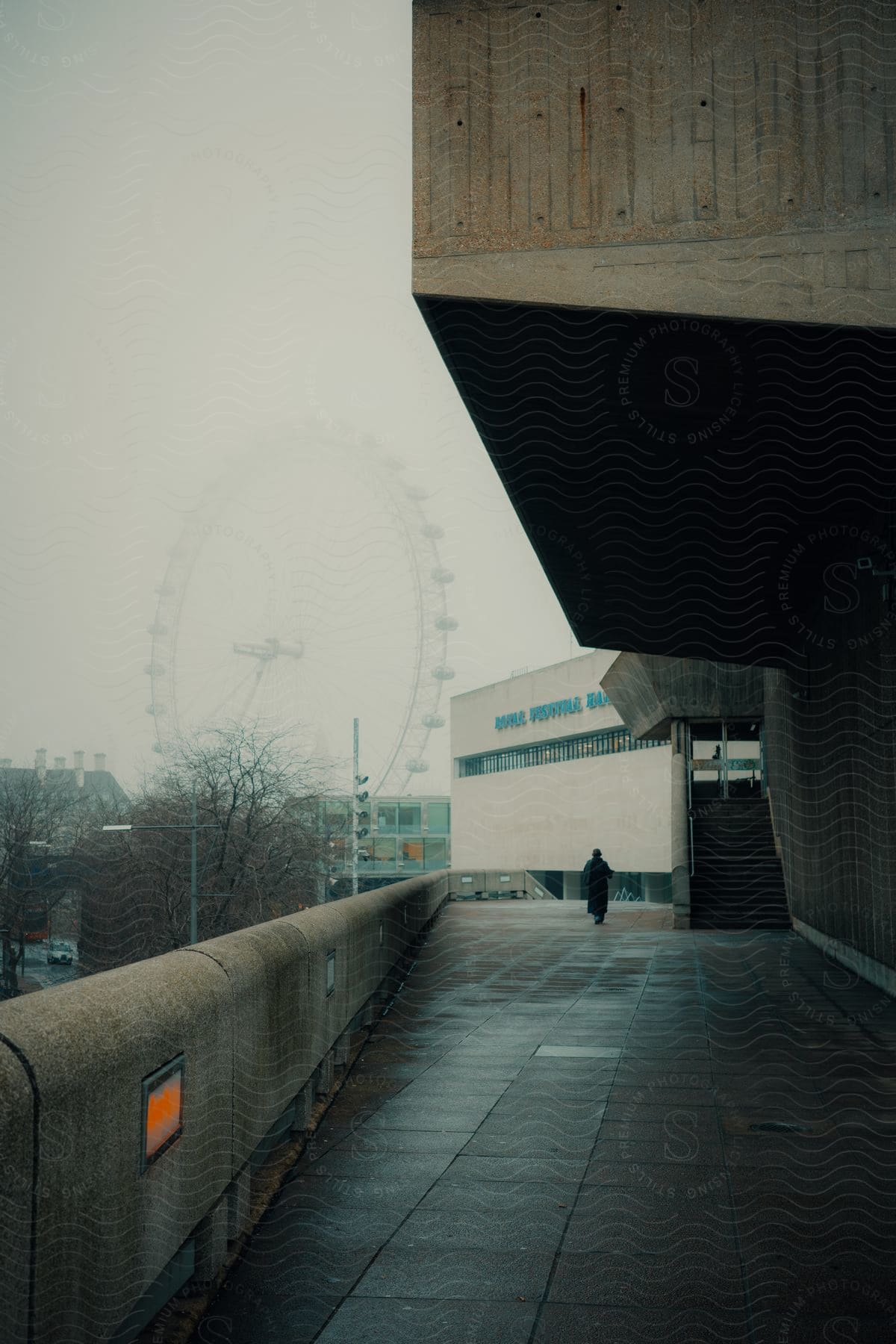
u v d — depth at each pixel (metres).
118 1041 3.25
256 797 38.06
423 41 8.00
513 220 7.77
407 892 15.36
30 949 61.75
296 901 40.66
